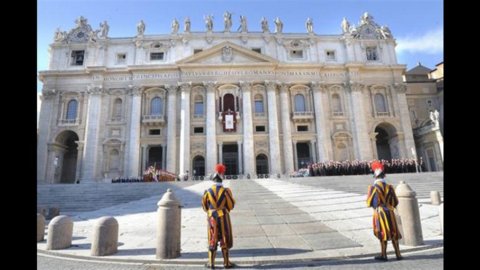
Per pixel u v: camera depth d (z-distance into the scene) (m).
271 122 41.72
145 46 44.81
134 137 40.56
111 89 43.03
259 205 14.09
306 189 20.20
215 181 6.71
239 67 43.38
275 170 40.03
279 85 43.56
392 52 46.97
